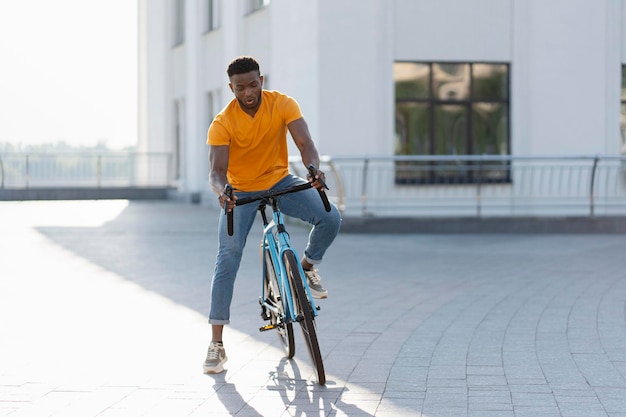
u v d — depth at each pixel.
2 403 5.79
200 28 29.12
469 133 20.45
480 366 6.76
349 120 19.92
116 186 34.12
